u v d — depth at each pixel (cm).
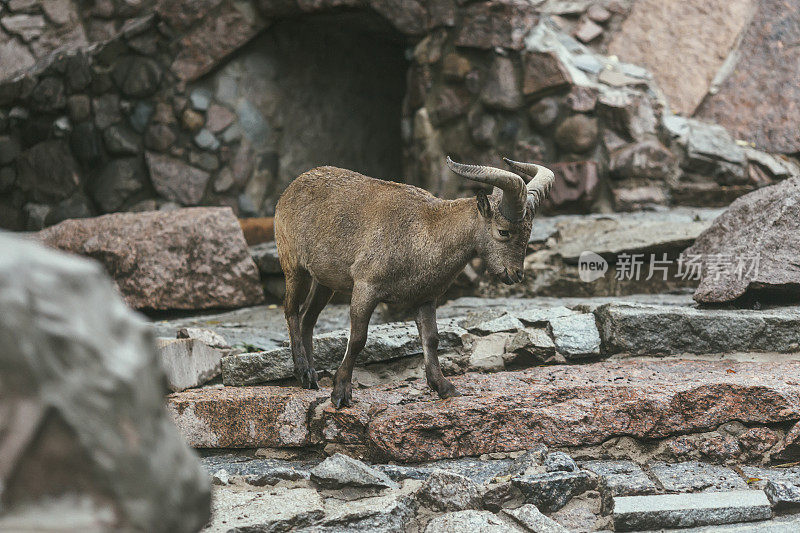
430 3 2183
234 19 2323
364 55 2639
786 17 2334
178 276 1723
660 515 815
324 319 1633
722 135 2148
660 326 1194
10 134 2416
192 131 2334
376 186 1035
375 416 990
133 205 2312
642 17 2361
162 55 2347
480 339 1230
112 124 2331
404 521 828
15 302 301
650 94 2150
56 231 1794
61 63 2378
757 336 1180
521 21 2134
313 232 1047
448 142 2175
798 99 2234
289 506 822
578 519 848
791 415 962
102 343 322
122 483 315
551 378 1083
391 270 982
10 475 304
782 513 834
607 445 977
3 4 2566
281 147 2462
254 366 1169
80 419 308
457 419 966
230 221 1772
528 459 927
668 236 1642
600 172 2044
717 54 2297
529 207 924
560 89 2075
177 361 1117
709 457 960
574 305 1403
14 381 300
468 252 967
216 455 1038
